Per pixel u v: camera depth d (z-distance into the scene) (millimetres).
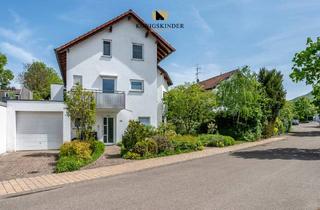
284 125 36844
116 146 21875
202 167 12312
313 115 80250
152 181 9789
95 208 6930
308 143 23156
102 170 11891
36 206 7277
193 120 27547
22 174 11320
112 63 23781
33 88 55938
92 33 22938
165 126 20375
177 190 8367
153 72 25109
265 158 14633
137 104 24375
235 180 9477
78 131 17328
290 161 13445
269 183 8930
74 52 22812
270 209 6457
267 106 29484
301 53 18438
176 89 28688
